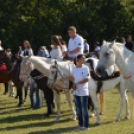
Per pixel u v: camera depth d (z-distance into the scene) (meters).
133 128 5.83
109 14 21.11
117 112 7.60
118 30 21.19
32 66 6.23
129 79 5.39
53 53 6.34
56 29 20.62
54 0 20.78
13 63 8.85
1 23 20.89
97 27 20.28
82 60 5.21
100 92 6.12
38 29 20.47
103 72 5.34
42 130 5.86
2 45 20.77
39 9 20.86
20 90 8.84
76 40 6.04
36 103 8.58
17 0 20.95
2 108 8.67
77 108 5.54
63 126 6.18
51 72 5.69
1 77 8.90
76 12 20.38
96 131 5.56
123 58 5.31
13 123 6.68
